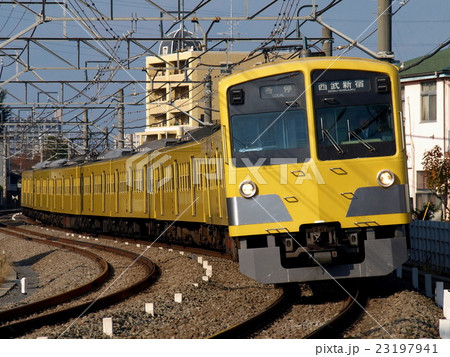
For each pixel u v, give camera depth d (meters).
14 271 49.12
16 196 196.38
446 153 49.22
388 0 36.28
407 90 62.78
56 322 25.36
